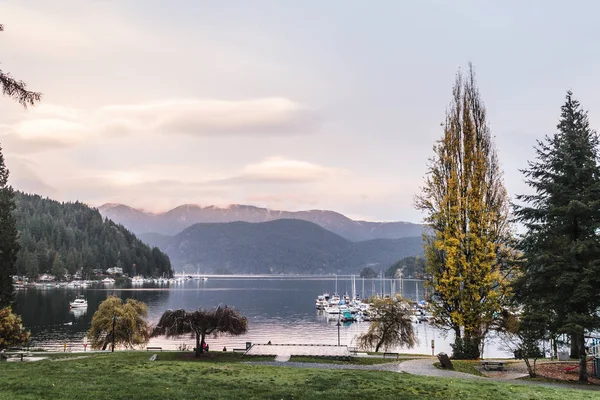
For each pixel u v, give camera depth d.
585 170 33.28
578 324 30.22
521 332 34.47
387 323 68.00
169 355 40.94
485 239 39.25
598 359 32.78
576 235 34.12
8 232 61.72
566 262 32.12
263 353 40.56
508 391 24.33
